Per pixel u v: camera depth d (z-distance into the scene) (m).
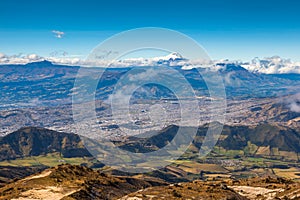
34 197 145.38
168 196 143.00
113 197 159.88
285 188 179.25
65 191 153.00
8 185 170.62
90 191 157.62
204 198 142.50
